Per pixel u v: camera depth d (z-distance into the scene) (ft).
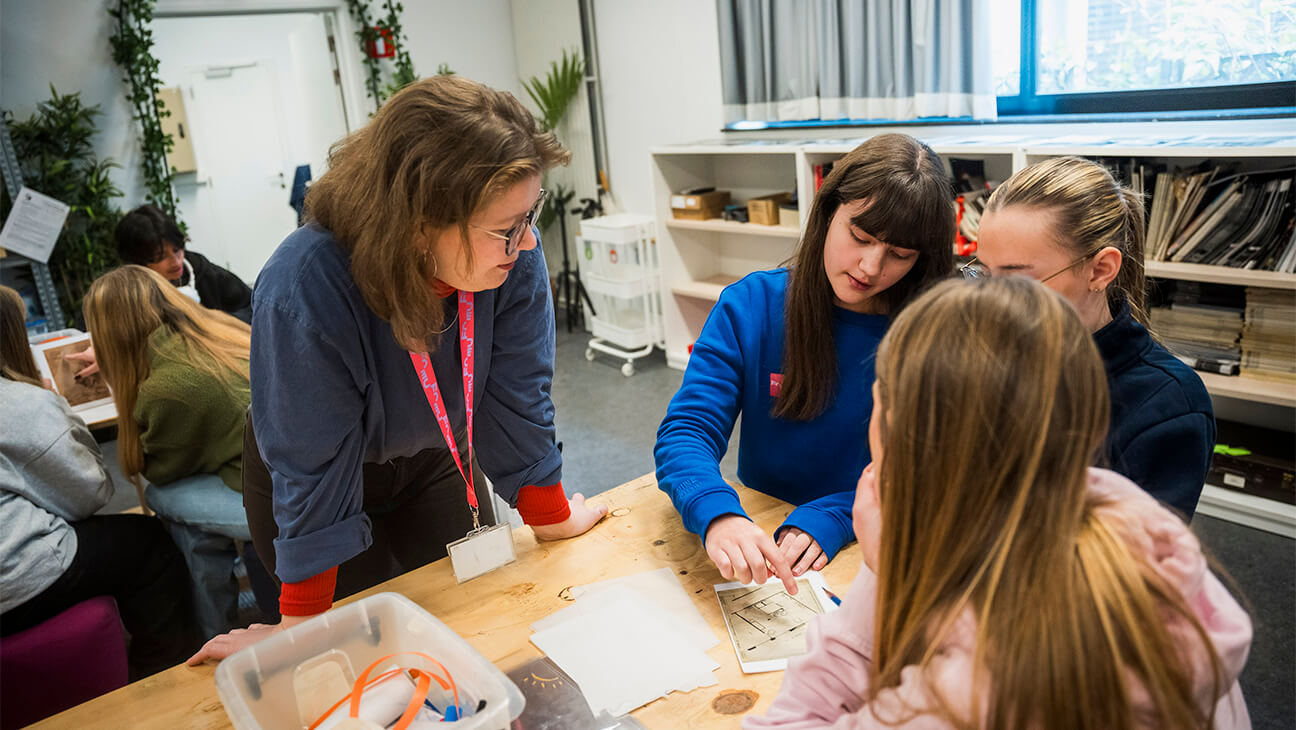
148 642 7.28
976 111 11.32
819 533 4.08
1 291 6.96
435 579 4.24
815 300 4.42
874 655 2.10
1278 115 9.12
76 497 6.78
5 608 6.15
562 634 3.68
